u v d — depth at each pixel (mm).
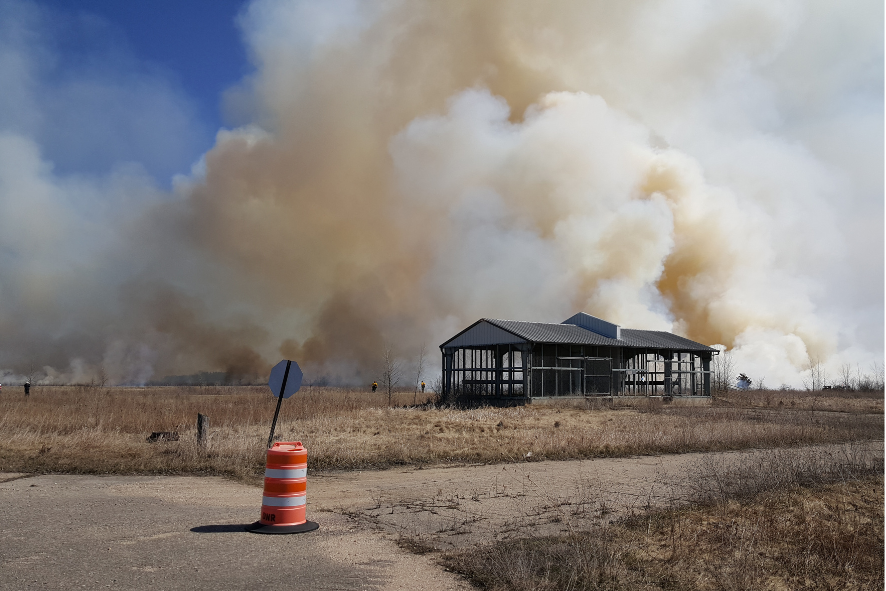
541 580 6395
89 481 12203
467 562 6965
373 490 11820
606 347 43188
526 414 31438
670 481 13008
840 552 8383
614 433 21250
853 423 28031
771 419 29641
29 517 8883
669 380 45812
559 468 14859
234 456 14672
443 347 43719
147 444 17156
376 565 6902
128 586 5930
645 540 8320
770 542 8672
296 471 8625
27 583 5949
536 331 40312
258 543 7691
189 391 57906
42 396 40094
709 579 7008
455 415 29359
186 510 9609
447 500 10836
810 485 12680
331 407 31828
